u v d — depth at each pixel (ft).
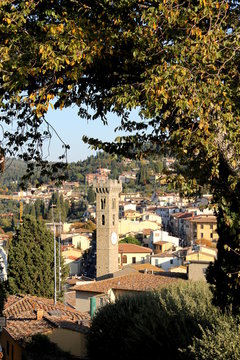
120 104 38.65
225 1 38.99
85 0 38.88
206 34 37.42
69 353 91.97
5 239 374.02
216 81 37.65
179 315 57.31
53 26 35.60
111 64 40.47
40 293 182.29
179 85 36.78
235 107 39.75
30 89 41.14
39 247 185.68
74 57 35.73
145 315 62.75
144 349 57.82
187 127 39.55
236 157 37.60
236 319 39.42
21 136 48.03
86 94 44.45
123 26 38.42
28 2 36.14
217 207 41.24
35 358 90.43
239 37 38.55
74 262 413.39
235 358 35.83
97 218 352.69
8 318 111.75
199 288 81.00
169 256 339.16
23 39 36.73
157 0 36.99
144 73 37.58
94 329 73.97
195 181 39.14
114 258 351.46
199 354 38.68
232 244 40.16
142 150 44.32
